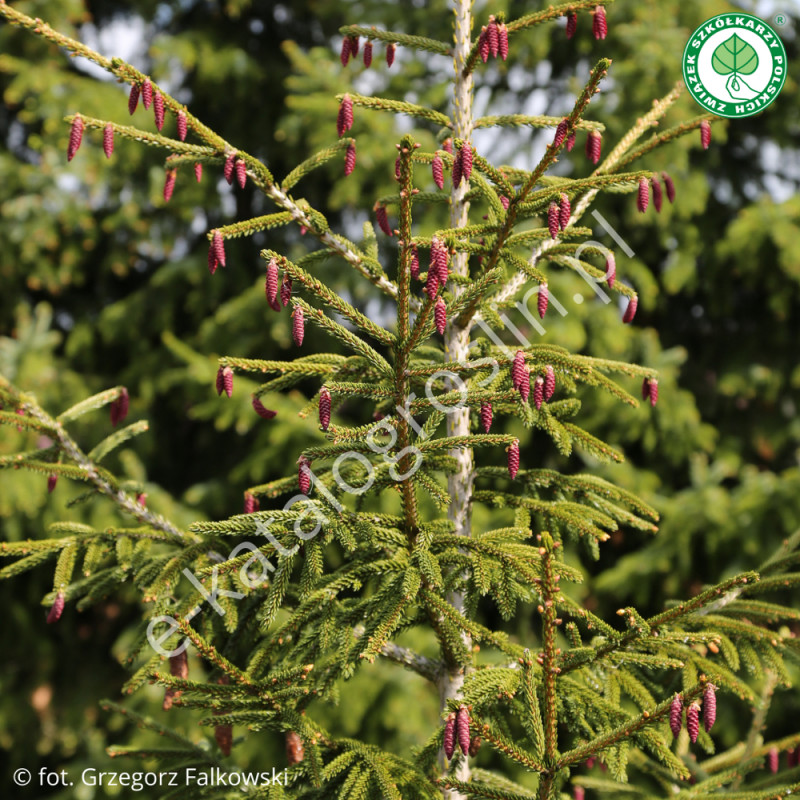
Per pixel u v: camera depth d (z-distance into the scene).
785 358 7.16
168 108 2.11
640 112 5.90
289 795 2.12
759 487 5.76
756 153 7.35
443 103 6.55
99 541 2.46
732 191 7.19
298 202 2.26
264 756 5.48
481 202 3.28
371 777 2.09
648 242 6.88
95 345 7.83
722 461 6.28
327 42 8.40
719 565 5.97
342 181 6.09
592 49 6.65
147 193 7.26
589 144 2.06
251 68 7.43
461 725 1.66
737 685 2.22
